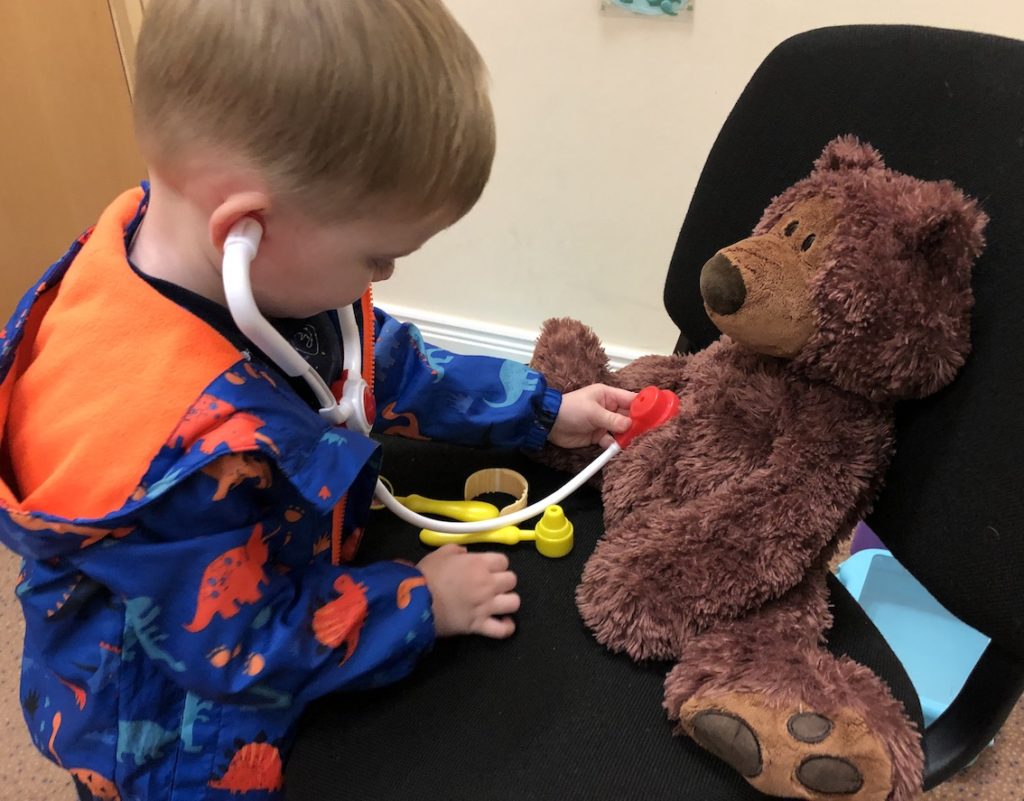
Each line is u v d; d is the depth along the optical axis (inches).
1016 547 19.6
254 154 19.1
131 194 24.7
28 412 21.6
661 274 52.6
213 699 21.0
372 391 28.2
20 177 52.5
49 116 52.0
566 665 24.1
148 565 19.8
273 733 22.5
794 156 27.3
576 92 47.4
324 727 22.7
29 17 49.0
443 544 27.9
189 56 18.8
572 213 51.9
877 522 24.1
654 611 23.6
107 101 53.3
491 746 22.1
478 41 47.2
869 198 22.3
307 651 21.9
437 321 59.7
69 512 19.9
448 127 20.0
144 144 20.6
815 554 23.9
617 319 55.8
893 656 24.5
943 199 21.2
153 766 21.8
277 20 18.4
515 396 29.9
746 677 21.6
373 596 23.1
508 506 29.2
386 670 23.0
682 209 49.7
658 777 21.4
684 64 44.9
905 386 22.2
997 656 21.5
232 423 20.3
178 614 20.2
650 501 26.7
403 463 31.4
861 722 20.4
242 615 20.9
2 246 53.4
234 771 22.1
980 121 22.4
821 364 23.4
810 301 22.8
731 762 20.9
